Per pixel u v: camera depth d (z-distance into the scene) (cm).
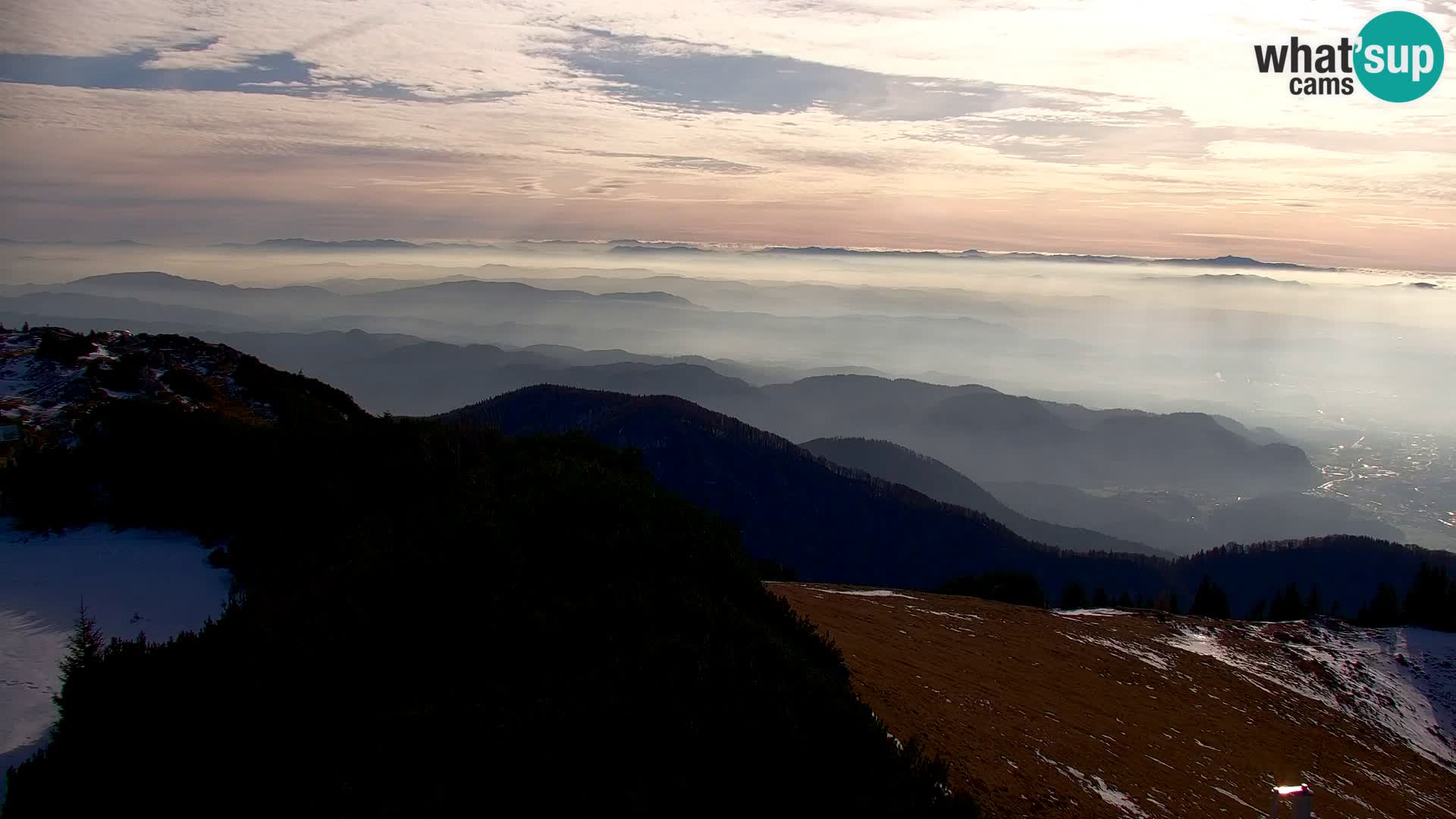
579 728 985
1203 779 2125
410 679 1111
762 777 958
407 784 902
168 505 1884
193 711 1029
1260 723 3009
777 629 1505
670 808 888
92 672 1104
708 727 1012
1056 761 1789
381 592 1317
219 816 877
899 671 2064
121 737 980
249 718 1020
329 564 1545
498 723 992
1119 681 2938
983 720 1884
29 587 1600
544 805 880
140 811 887
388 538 1572
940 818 1005
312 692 1076
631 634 1220
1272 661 3938
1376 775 2856
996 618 3434
